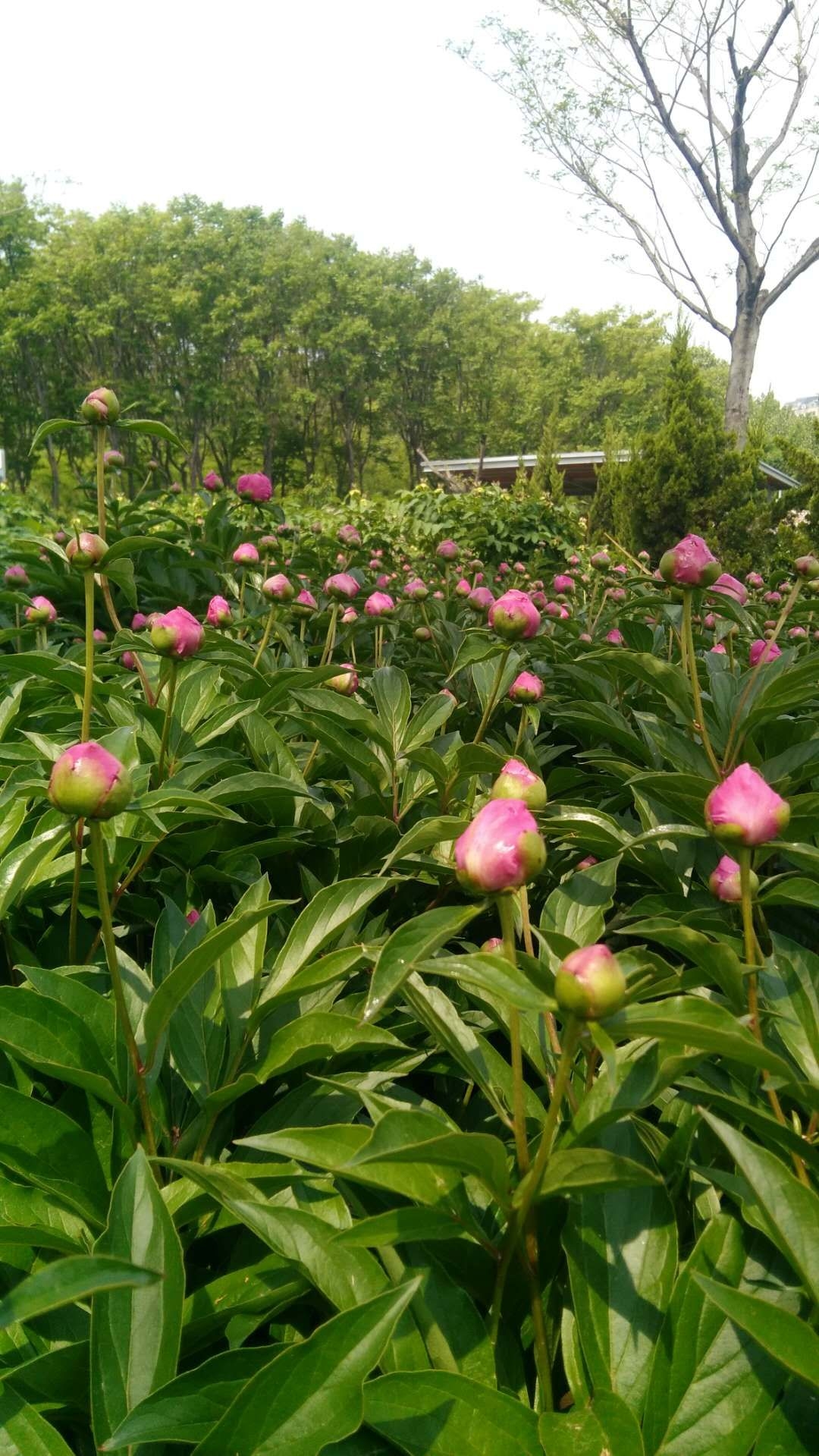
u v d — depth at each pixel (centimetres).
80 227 6575
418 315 6881
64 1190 154
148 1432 117
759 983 163
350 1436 125
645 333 7956
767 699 248
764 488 2512
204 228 6669
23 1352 143
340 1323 119
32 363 6347
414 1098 167
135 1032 175
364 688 346
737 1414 125
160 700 296
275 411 6856
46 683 311
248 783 218
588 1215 140
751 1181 117
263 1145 135
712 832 153
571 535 1791
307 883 231
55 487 5647
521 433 7288
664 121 2461
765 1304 114
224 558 561
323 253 6900
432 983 212
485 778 278
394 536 1560
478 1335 134
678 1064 130
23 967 171
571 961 112
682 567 267
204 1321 135
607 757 279
